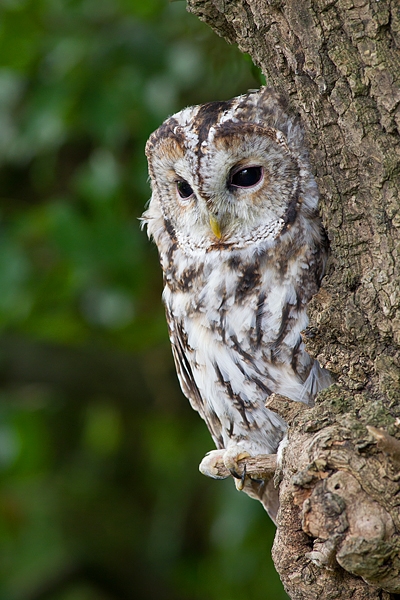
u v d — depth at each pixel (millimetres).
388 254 4281
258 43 4656
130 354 10062
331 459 4012
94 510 11617
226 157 5352
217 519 8867
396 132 4219
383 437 3918
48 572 10984
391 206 4258
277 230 5336
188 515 10547
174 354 6562
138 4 8469
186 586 10359
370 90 4246
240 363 5609
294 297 5309
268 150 5254
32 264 8898
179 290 5891
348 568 3928
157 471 11375
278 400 4520
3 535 11422
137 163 8219
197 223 5645
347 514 3939
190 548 10664
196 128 5465
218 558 9984
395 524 3902
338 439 4051
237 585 9398
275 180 5293
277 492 6246
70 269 8844
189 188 5754
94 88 8125
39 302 9148
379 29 4180
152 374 10023
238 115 5340
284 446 4645
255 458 5102
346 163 4406
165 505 10797
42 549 11328
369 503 3939
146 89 8133
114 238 8391
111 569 11000
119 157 8766
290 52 4484
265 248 5363
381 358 4309
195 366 6016
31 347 9734
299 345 5352
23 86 8531
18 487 11719
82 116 8344
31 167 9695
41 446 11391
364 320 4387
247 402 5793
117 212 8758
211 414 6352
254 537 8883
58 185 9617
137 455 11805
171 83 8156
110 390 9945
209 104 5594
